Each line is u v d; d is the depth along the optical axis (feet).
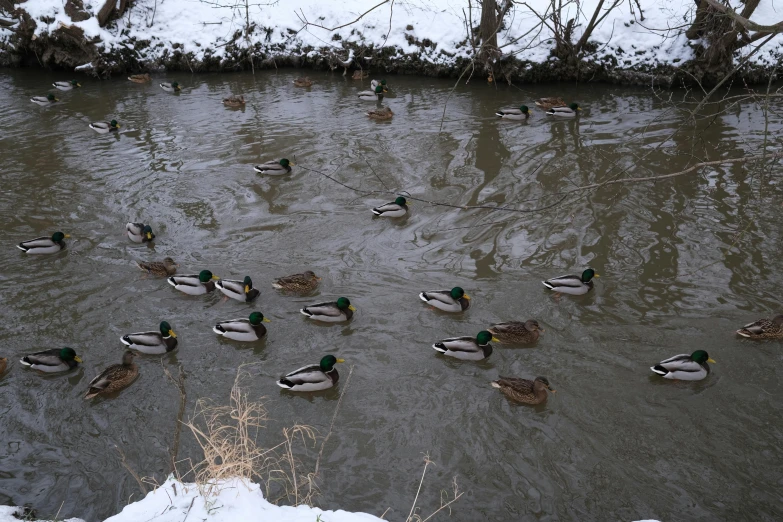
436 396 32.94
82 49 86.17
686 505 26.53
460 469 28.45
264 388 33.63
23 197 53.67
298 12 91.86
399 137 65.98
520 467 28.50
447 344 35.19
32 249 44.78
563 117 70.08
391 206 50.19
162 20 90.74
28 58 90.74
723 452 29.12
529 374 34.30
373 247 46.52
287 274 43.45
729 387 32.99
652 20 80.89
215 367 35.14
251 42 89.45
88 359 35.40
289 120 71.46
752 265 42.78
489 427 30.83
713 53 73.61
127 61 88.43
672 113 69.72
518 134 66.08
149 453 29.12
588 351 35.86
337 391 33.42
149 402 32.48
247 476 22.53
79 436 30.19
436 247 46.37
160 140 66.08
